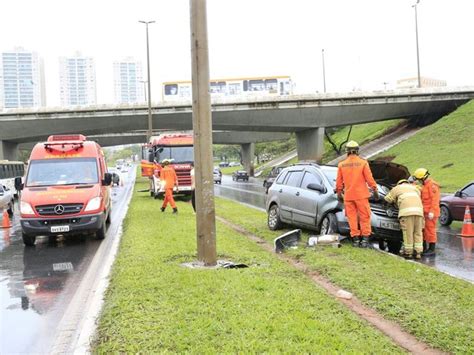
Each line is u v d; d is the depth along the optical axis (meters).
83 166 12.98
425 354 4.59
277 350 4.38
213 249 8.09
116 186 39.06
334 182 11.12
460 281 6.97
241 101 48.03
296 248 9.59
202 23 7.95
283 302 5.78
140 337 4.80
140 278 7.08
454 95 51.09
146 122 48.84
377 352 4.41
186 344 4.59
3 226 16.33
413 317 5.39
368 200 9.93
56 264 9.73
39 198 11.76
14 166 34.47
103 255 10.53
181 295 6.12
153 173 25.31
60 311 6.60
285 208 12.26
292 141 90.50
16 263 9.91
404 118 53.81
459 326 5.14
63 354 5.10
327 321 5.17
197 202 8.11
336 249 9.38
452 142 43.16
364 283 6.85
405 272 7.47
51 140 13.86
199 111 8.01
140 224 13.60
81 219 11.81
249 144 76.69
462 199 14.66
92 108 46.78
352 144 9.68
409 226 9.72
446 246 11.37
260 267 7.82
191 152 24.92
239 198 27.83
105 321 5.37
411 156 43.47
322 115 49.94
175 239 10.62
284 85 71.25
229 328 4.93
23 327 5.96
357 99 49.28
